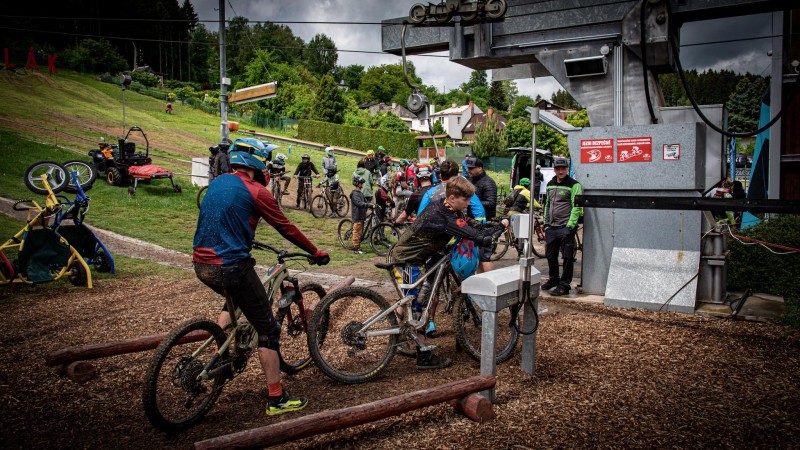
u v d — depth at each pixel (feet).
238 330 11.91
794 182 34.58
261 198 11.43
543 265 33.53
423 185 22.21
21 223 34.53
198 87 254.47
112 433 10.85
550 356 15.56
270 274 13.14
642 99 22.22
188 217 44.57
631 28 21.57
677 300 20.56
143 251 33.50
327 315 13.92
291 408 11.80
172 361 14.76
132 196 47.39
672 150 21.53
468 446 10.28
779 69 34.17
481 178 23.48
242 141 11.79
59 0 250.37
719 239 21.17
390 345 14.19
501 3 21.36
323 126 168.04
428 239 14.28
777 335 17.40
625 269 22.04
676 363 14.92
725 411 11.82
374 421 11.23
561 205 23.53
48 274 25.14
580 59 22.30
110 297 22.89
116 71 212.02
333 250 38.47
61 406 12.06
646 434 10.73
